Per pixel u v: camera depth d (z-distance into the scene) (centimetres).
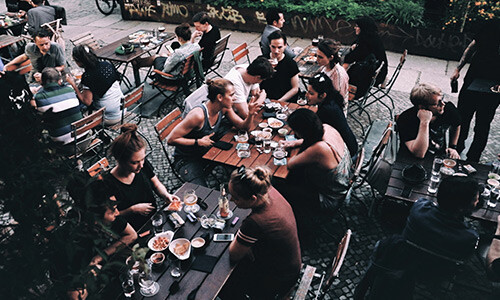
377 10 927
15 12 928
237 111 482
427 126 405
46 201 151
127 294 271
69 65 847
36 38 615
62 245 153
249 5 1015
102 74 527
